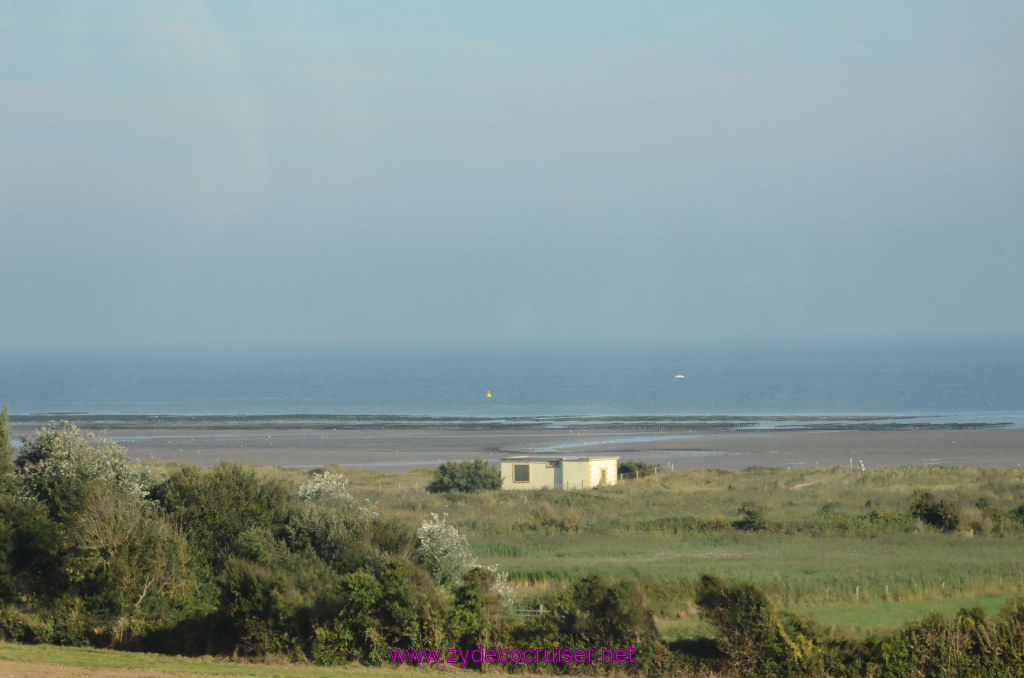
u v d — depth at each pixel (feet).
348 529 385.09
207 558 370.32
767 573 418.31
